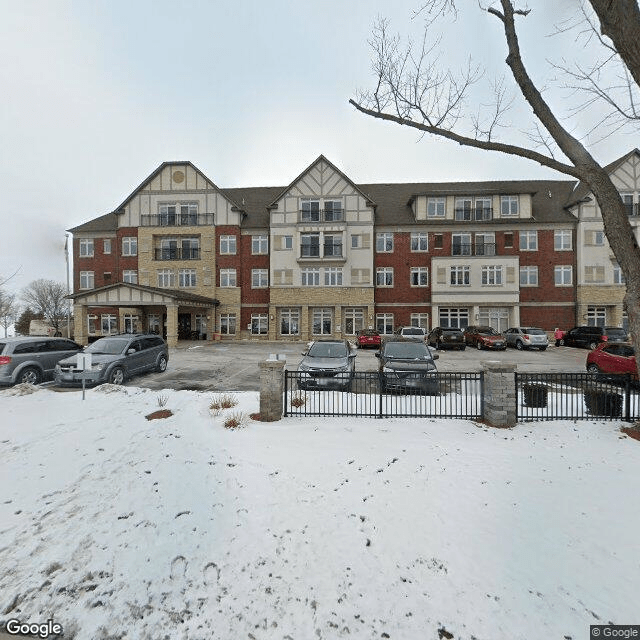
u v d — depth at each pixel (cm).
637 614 287
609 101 706
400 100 795
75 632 282
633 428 664
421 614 292
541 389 784
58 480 504
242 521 407
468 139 746
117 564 346
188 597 311
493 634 274
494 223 2972
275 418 751
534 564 339
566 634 273
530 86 653
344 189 3044
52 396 959
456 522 400
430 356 1125
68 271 3303
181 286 3169
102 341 1259
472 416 765
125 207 3219
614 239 641
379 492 459
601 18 509
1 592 316
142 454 584
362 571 335
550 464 534
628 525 389
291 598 309
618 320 2872
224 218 3169
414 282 3072
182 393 1007
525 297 2973
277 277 3070
